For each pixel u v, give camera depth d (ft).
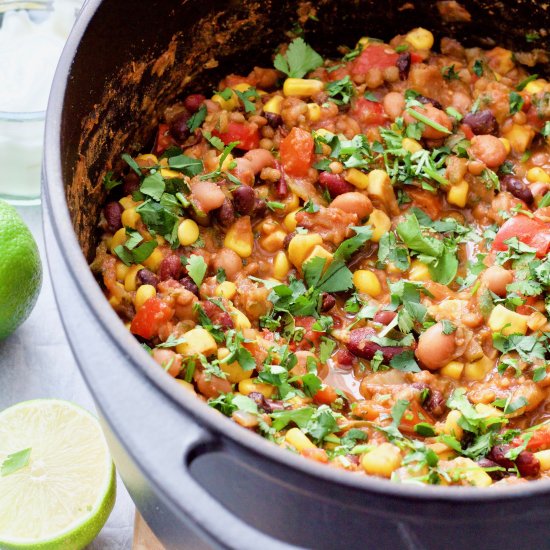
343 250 1.75
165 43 1.82
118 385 1.42
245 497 1.44
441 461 1.59
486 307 1.72
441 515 1.38
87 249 1.74
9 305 1.82
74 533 1.72
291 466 1.39
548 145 1.88
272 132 1.85
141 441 1.40
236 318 1.69
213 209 1.76
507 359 1.69
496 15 1.92
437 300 1.74
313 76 1.92
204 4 1.83
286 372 1.66
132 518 1.80
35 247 1.85
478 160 1.82
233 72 1.93
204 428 1.40
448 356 1.68
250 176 1.79
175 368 1.64
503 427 1.66
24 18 2.09
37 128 1.98
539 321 1.71
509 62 1.95
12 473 1.76
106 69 1.72
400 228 1.78
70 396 1.87
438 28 1.96
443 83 1.90
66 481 1.75
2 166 2.00
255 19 1.89
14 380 1.88
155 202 1.77
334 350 1.72
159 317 1.67
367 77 1.89
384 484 1.38
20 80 2.04
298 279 1.75
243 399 1.62
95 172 1.76
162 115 1.88
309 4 1.91
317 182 1.81
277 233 1.77
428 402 1.67
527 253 1.75
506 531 1.42
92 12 1.65
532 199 1.82
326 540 1.44
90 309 1.44
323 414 1.62
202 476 1.44
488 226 1.82
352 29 1.96
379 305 1.73
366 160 1.81
